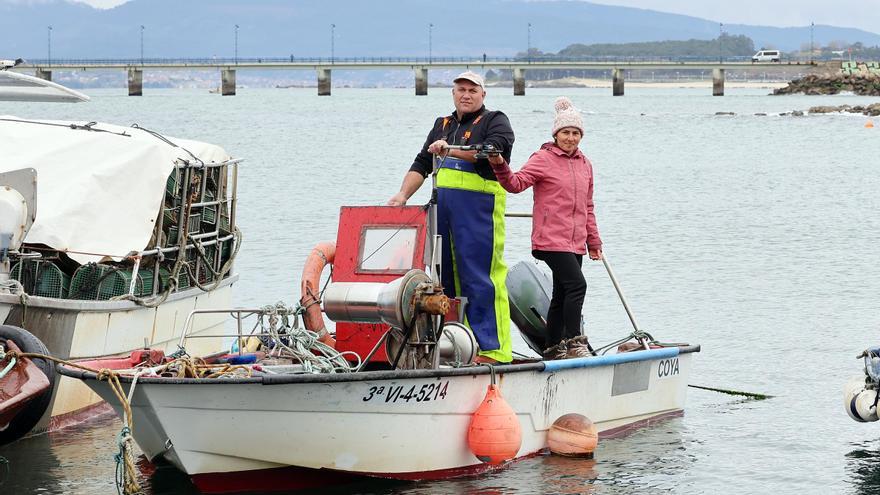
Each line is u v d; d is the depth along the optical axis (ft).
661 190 176.76
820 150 272.31
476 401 45.29
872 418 52.03
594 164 231.71
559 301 51.80
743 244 116.98
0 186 51.62
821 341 73.36
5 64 57.67
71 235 54.75
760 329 76.69
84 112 504.02
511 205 147.33
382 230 46.93
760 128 373.61
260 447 41.81
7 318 50.52
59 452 49.52
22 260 53.72
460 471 45.85
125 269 56.13
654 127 384.68
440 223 48.08
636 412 53.78
